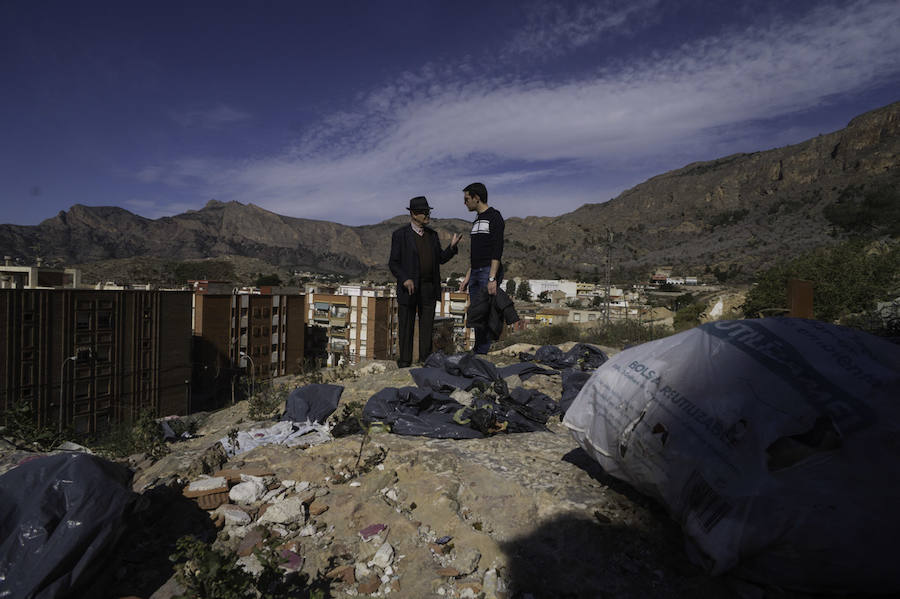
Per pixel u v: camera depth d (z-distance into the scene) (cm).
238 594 162
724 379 183
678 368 198
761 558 164
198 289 4209
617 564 189
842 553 154
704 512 170
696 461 176
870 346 182
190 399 4009
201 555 166
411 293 533
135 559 197
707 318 2272
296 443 358
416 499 249
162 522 228
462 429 349
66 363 3141
